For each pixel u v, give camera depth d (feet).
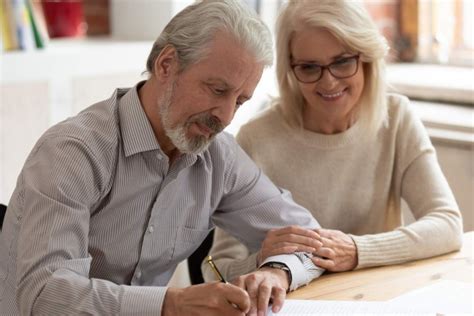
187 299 5.67
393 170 8.70
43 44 11.78
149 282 6.84
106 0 13.98
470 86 13.47
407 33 15.23
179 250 6.88
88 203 6.08
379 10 14.88
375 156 8.63
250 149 8.57
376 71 8.26
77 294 5.59
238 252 8.00
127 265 6.56
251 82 6.03
